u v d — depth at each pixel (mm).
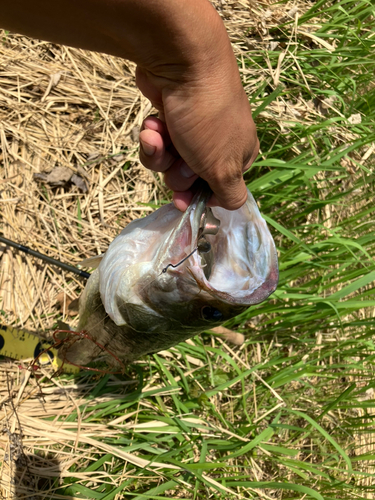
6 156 801
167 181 434
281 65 906
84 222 834
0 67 837
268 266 405
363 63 881
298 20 937
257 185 795
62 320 778
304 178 786
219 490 642
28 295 766
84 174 844
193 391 776
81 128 871
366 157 906
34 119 844
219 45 323
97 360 723
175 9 293
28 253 714
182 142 360
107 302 478
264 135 905
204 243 426
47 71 865
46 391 713
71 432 684
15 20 295
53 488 657
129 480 655
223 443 717
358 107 966
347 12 974
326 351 860
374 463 868
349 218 869
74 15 289
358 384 897
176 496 706
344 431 814
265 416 783
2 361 720
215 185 381
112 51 323
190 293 420
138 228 473
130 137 895
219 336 806
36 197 812
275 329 827
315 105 949
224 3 956
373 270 763
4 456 657
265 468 790
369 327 865
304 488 635
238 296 391
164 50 313
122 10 286
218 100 338
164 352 778
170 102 345
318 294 855
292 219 845
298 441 819
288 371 792
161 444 707
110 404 714
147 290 438
